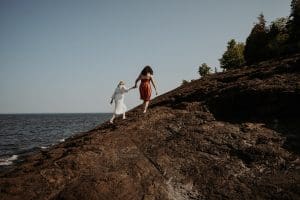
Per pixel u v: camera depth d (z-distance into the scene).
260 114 10.80
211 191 7.34
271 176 7.54
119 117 14.14
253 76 13.37
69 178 7.65
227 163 8.24
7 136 49.38
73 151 9.08
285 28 21.05
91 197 6.89
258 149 8.58
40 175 7.75
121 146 9.23
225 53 29.31
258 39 21.62
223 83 14.32
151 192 7.26
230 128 10.09
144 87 12.33
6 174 8.59
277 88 10.70
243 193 7.14
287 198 6.73
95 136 10.19
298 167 7.65
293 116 10.17
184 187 7.54
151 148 9.12
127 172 7.86
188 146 9.12
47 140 42.19
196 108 12.12
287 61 13.63
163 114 11.77
